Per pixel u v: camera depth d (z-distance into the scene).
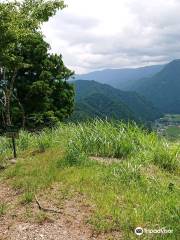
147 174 10.47
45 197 8.93
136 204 8.31
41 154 14.15
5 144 17.53
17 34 18.45
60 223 7.50
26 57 35.19
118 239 6.79
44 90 34.22
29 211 8.13
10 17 17.45
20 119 35.25
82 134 13.40
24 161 13.29
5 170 12.54
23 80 35.53
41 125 34.03
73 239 6.87
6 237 7.08
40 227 7.38
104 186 9.42
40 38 34.69
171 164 11.63
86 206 8.23
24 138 17.42
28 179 10.49
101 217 7.56
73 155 11.91
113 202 8.35
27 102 35.91
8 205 8.74
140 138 13.26
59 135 16.30
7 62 21.55
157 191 9.15
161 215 7.62
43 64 35.84
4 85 29.08
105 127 13.62
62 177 10.30
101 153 12.69
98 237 6.91
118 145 12.60
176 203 8.20
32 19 23.48
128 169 10.38
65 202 8.52
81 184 9.62
